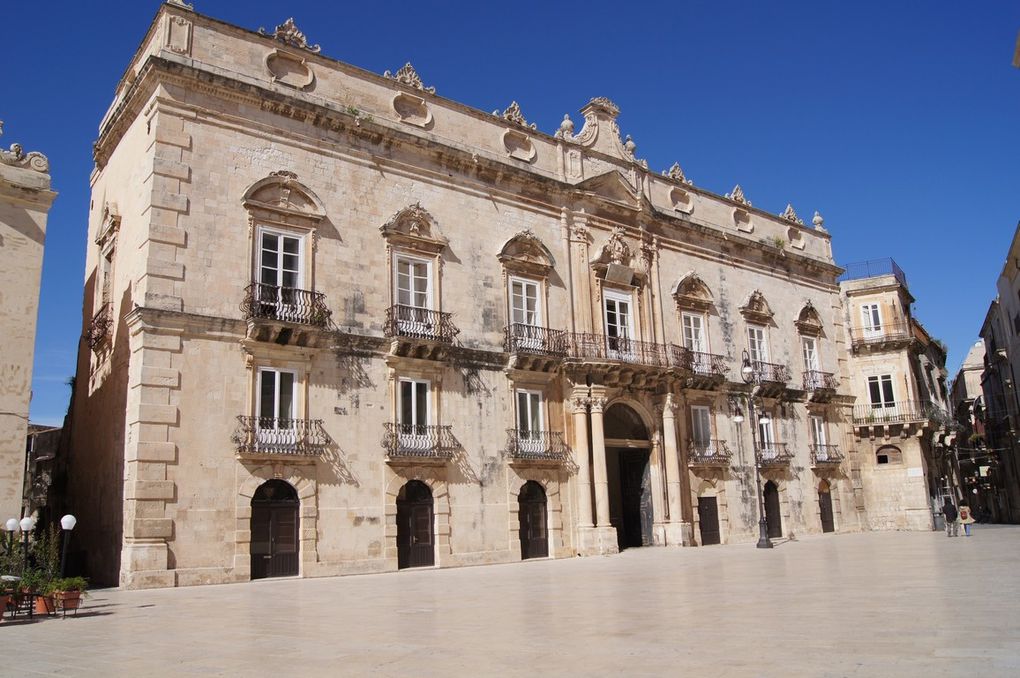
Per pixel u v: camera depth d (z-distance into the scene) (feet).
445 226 97.76
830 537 130.11
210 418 75.61
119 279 85.92
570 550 100.42
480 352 96.53
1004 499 206.49
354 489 83.10
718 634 33.30
